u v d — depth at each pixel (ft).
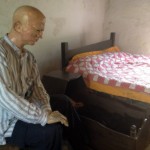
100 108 8.05
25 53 5.11
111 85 7.77
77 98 8.42
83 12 10.92
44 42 8.96
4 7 6.99
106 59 9.69
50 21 9.00
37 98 5.41
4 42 4.73
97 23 12.35
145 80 7.79
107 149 6.45
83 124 6.64
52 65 9.61
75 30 10.61
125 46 12.78
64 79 7.54
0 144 4.83
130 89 7.43
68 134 6.61
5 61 4.50
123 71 8.82
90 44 11.21
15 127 4.83
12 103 4.37
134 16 12.06
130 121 7.36
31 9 4.53
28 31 4.57
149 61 10.16
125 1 12.12
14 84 4.70
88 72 8.36
